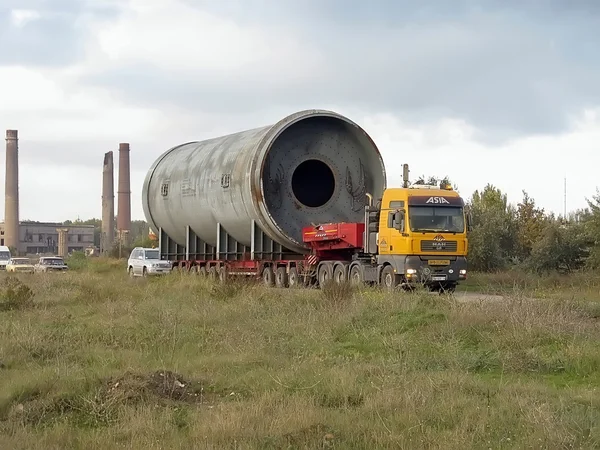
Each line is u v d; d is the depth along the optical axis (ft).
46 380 37.40
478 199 180.14
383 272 88.07
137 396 34.19
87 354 45.93
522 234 161.58
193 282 94.68
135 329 54.90
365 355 45.62
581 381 39.01
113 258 234.17
